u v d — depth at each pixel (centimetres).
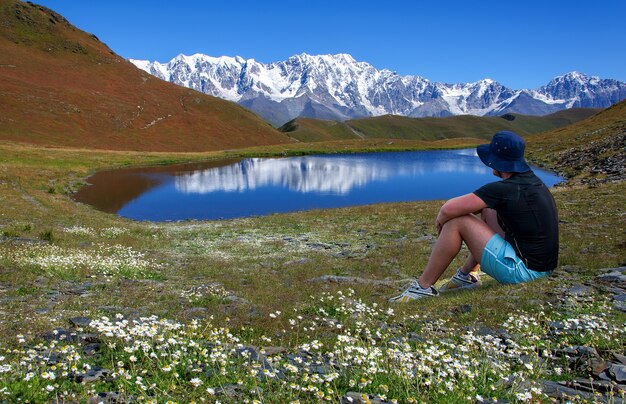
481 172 7594
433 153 11688
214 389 530
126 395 499
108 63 17662
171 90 17550
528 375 590
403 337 755
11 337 777
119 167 8000
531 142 10138
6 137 10606
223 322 938
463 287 1098
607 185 3797
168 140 13725
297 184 6203
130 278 1532
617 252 1411
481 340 705
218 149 14362
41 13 18350
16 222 2878
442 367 598
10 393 484
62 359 608
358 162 9356
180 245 2419
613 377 575
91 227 2948
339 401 499
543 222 917
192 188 5816
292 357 670
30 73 14588
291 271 1691
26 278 1386
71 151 9050
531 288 948
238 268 1777
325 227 2936
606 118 10569
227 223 3316
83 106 13562
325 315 1016
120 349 667
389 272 1606
